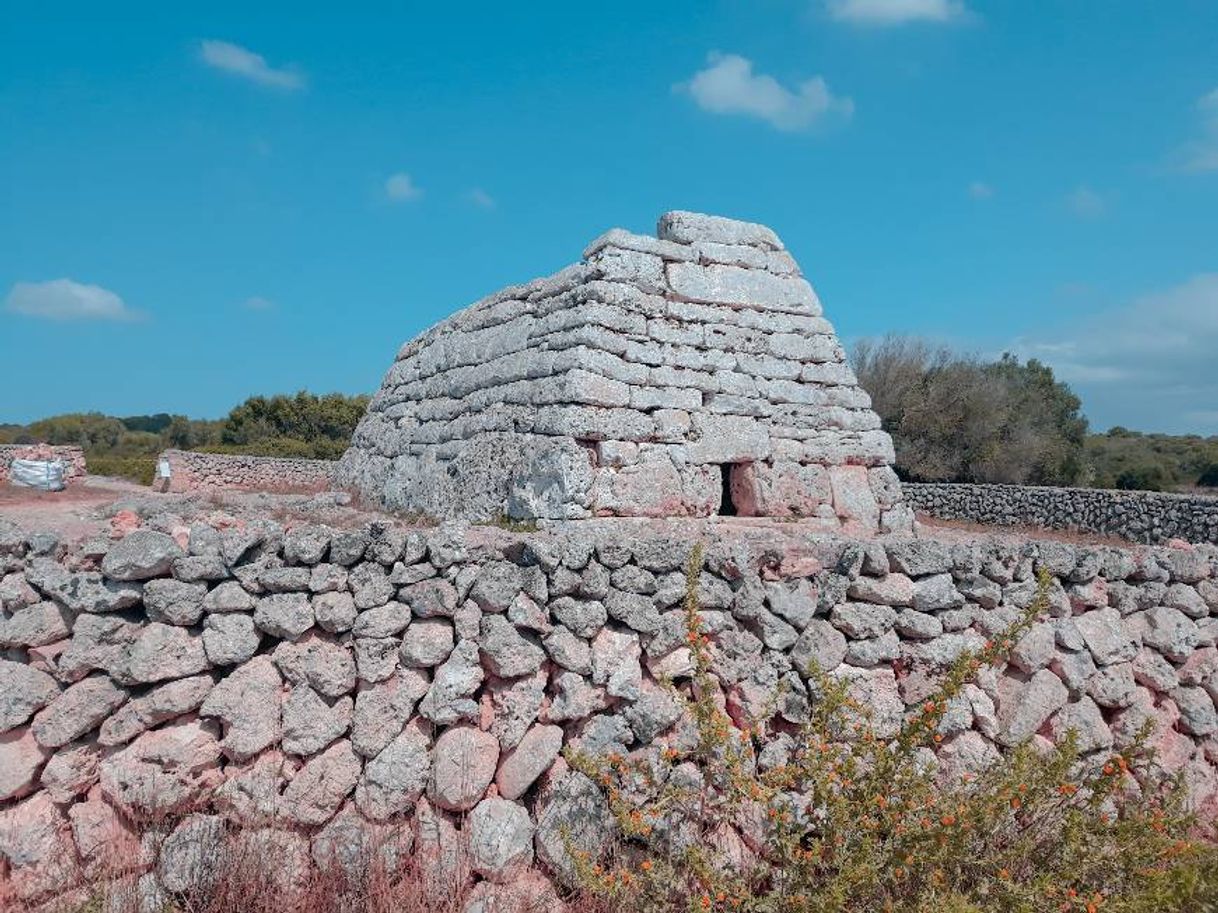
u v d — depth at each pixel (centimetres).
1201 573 611
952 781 470
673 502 889
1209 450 4347
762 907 383
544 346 927
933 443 3244
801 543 510
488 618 440
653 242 941
